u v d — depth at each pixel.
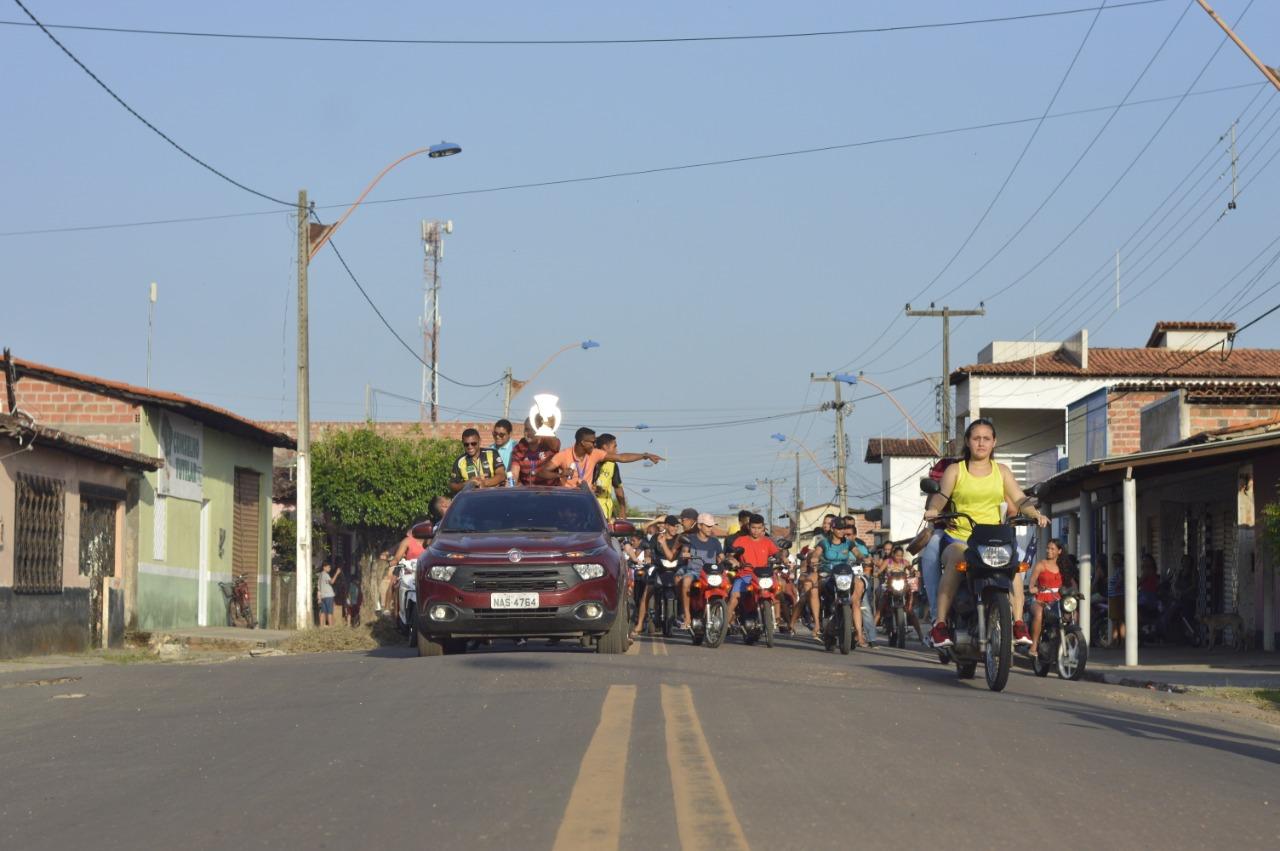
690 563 21.64
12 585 19.11
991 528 12.34
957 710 9.92
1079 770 7.45
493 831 5.77
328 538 47.31
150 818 6.24
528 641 20.20
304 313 27.97
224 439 31.11
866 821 5.97
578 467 18.86
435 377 55.62
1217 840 5.85
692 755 7.53
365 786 6.83
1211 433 25.05
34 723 9.81
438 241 56.06
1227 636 24.38
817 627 23.53
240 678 12.66
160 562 26.81
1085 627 23.39
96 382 25.91
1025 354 56.66
